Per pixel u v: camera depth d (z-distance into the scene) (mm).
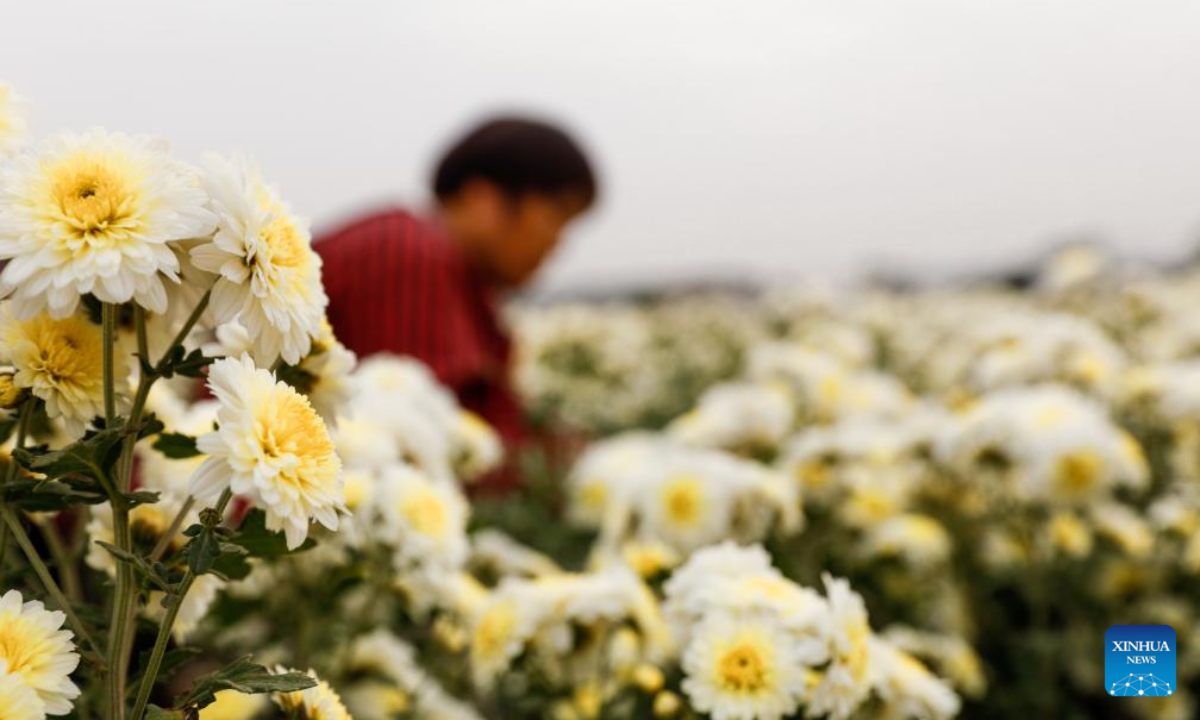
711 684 1085
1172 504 2494
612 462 2924
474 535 1823
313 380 845
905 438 2592
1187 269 6984
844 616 1113
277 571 1312
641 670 1326
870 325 7066
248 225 690
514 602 1418
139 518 876
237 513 1163
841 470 2455
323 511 683
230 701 1082
